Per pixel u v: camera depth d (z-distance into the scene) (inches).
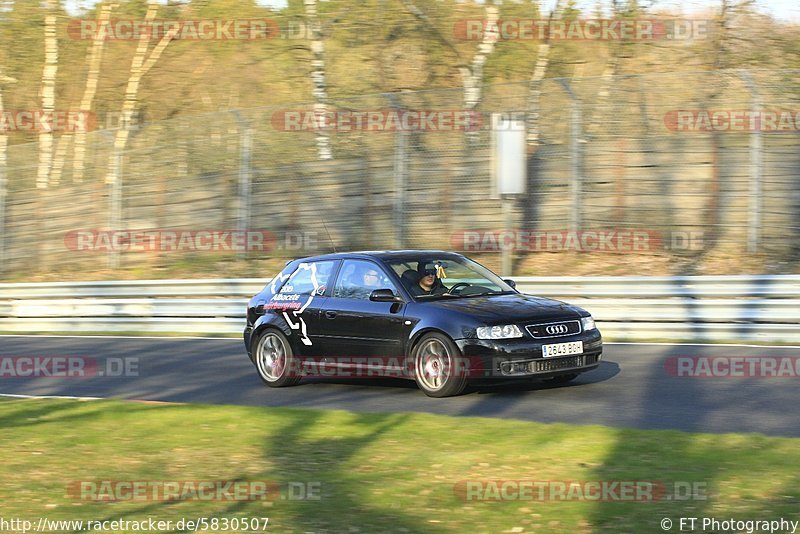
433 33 1051.3
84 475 307.7
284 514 256.4
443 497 263.4
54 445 354.3
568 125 877.2
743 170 823.1
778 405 396.2
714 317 608.1
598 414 386.3
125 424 386.6
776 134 804.6
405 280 463.5
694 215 835.4
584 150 864.3
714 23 1005.2
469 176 890.7
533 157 883.4
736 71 794.8
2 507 274.1
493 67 1056.8
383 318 454.6
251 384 506.0
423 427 353.1
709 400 411.2
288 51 1094.4
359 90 1096.2
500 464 295.4
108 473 309.3
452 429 347.3
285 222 965.2
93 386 515.8
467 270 484.1
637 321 627.8
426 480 281.6
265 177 978.1
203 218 999.0
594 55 1061.1
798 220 794.2
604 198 861.2
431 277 468.4
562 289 657.6
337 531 241.3
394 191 912.9
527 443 319.9
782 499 248.2
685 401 410.3
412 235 901.8
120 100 1366.9
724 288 615.5
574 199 856.3
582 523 238.5
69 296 817.5
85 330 792.9
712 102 833.5
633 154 853.8
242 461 318.0
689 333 608.4
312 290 491.5
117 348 675.4
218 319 743.7
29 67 1347.2
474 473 286.4
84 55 1384.1
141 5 1305.4
